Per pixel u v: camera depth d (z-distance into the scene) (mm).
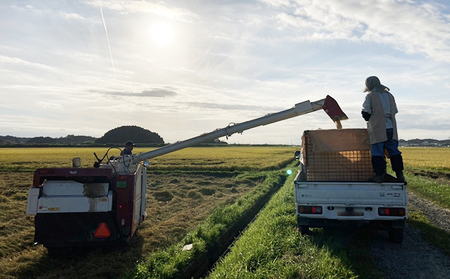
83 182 7125
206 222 9094
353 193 6734
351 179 8562
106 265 6500
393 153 6949
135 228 7816
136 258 6863
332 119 8820
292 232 7430
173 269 5551
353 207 6762
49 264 6660
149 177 23125
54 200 6672
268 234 7039
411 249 6594
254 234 7383
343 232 7930
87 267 6363
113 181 7090
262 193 14273
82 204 6734
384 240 7285
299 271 5094
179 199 14273
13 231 9047
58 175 6742
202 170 27281
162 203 13539
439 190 13422
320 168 8695
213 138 9844
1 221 10141
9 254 7180
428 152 58938
